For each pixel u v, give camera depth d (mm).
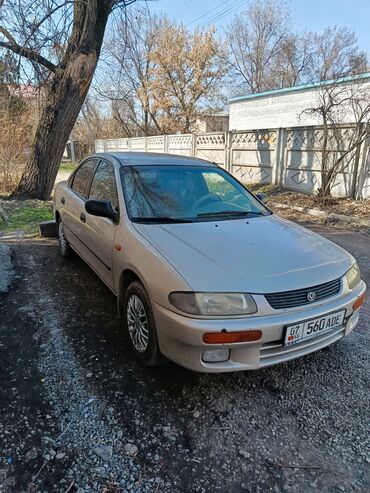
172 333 2215
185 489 1771
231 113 16516
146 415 2223
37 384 2453
